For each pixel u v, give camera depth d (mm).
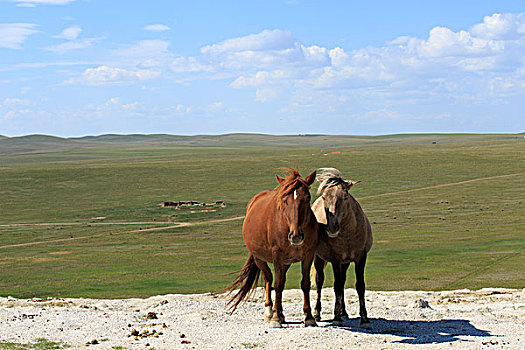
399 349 8453
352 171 100562
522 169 97438
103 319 11414
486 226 47906
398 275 26375
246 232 11367
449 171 97688
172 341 9281
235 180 92625
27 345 8969
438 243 38750
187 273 30641
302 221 9648
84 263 36062
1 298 15656
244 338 9430
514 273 25531
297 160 121562
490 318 11578
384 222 52969
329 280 26734
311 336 9383
